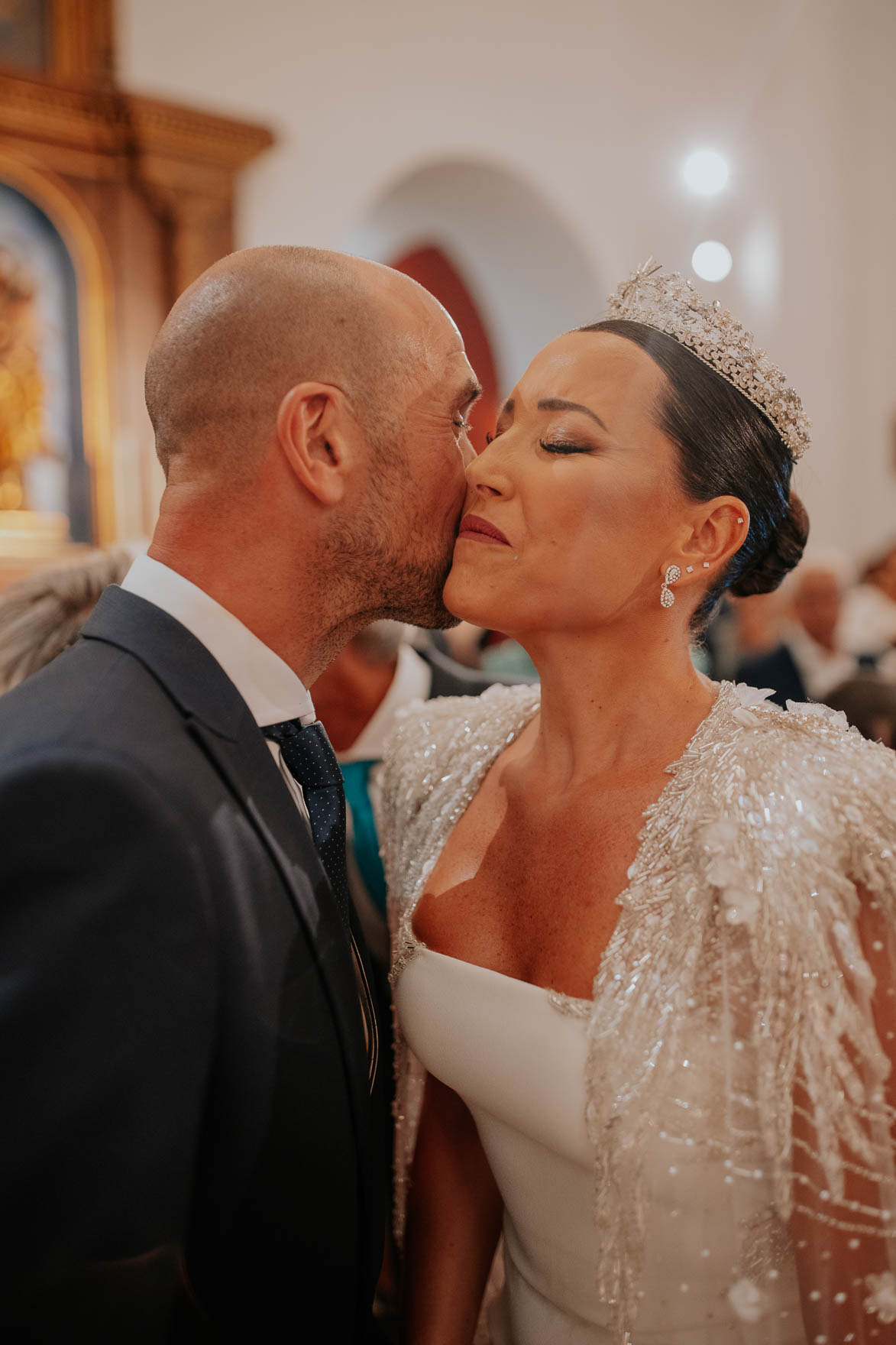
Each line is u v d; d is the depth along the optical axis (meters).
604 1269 1.00
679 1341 1.01
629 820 1.11
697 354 1.11
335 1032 1.06
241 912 0.98
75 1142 0.85
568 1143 1.04
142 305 5.21
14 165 4.86
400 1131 1.42
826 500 6.31
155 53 5.04
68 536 5.20
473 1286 1.36
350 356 1.11
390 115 5.66
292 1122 1.01
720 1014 0.98
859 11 6.40
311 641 1.19
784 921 0.95
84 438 5.21
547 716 1.22
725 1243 0.99
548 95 6.11
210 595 1.11
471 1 5.87
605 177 6.26
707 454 1.09
